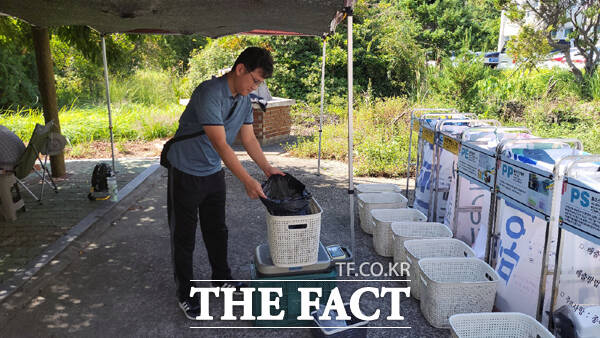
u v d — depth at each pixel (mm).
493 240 3352
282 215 2871
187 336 3016
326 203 5930
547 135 8500
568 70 13398
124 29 5301
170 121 11781
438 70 15164
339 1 3246
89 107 13930
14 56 14031
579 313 2566
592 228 2285
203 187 3055
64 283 3744
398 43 15328
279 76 15008
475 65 12305
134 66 17688
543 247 2779
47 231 4734
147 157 8805
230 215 5445
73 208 5504
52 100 6699
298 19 3768
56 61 15383
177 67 19516
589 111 9898
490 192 3398
